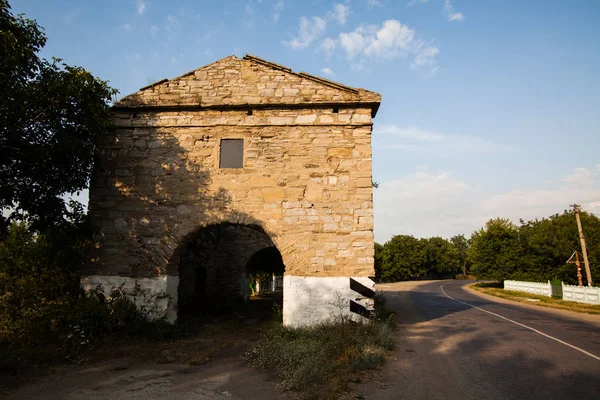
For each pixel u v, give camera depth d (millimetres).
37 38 8102
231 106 10625
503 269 38000
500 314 15492
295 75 10797
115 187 10562
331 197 10211
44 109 8281
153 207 10414
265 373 6855
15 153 8508
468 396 5508
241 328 11484
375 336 8539
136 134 10766
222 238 19109
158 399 5582
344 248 9961
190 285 16734
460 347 8641
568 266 32219
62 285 10453
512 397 5477
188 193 10422
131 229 10352
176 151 10633
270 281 34375
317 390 5789
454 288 39594
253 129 10641
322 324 9359
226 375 6738
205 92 10836
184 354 8109
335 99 10586
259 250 19156
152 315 9945
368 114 10539
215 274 18797
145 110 10836
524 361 7465
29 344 8273
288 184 10320
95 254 10305
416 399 5395
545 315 15625
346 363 6961
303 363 6645
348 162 10352
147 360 7734
